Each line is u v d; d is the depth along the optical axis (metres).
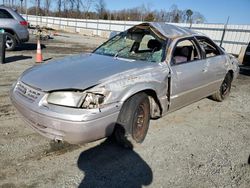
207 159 3.22
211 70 4.70
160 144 3.52
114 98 2.85
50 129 2.72
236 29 17.92
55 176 2.67
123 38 4.54
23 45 13.62
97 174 2.76
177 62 3.94
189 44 4.32
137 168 2.92
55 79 2.95
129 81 3.07
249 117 4.92
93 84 2.79
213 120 4.62
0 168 2.71
